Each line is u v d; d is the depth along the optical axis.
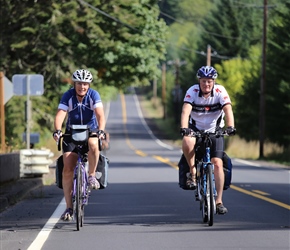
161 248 24.73
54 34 98.44
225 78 163.88
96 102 29.66
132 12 111.12
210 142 30.23
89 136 29.41
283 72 122.31
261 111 111.81
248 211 34.88
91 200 40.97
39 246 25.28
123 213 34.62
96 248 24.89
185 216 33.22
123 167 78.00
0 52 101.12
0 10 98.62
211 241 26.02
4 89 59.44
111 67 113.12
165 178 60.12
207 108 30.33
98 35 101.38
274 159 107.25
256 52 161.88
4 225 30.97
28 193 45.75
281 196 43.00
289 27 121.19
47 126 102.75
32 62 105.44
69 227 29.97
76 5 99.31
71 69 102.81
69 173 29.97
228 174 30.95
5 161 47.16
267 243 25.47
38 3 98.00
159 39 116.44
